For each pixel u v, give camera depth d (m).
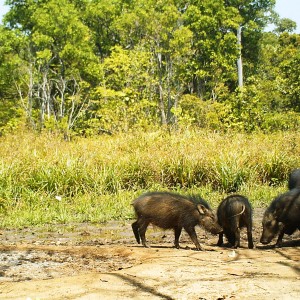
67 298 5.78
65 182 16.20
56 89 53.56
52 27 47.94
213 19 51.41
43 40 47.50
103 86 45.62
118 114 37.84
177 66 47.19
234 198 9.21
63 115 47.44
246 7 62.41
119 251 8.30
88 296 5.82
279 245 9.34
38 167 16.69
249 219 9.19
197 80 51.50
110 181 16.64
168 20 45.19
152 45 46.31
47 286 6.19
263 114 35.53
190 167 17.27
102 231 11.55
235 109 35.09
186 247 9.18
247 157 17.91
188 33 45.06
